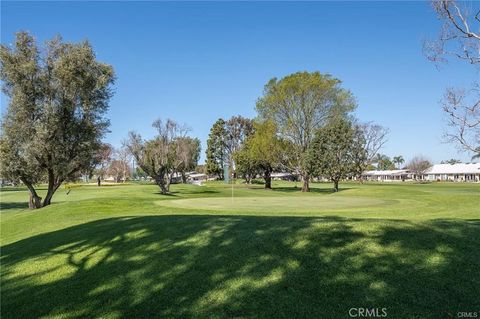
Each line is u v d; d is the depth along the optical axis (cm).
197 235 807
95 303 612
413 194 3000
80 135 2703
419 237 664
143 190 4894
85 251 862
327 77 4816
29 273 792
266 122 5203
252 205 2003
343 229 723
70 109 2609
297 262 622
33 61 2509
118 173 11475
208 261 677
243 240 738
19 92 2492
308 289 547
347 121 4659
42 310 617
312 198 2622
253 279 594
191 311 538
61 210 1808
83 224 1203
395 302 497
